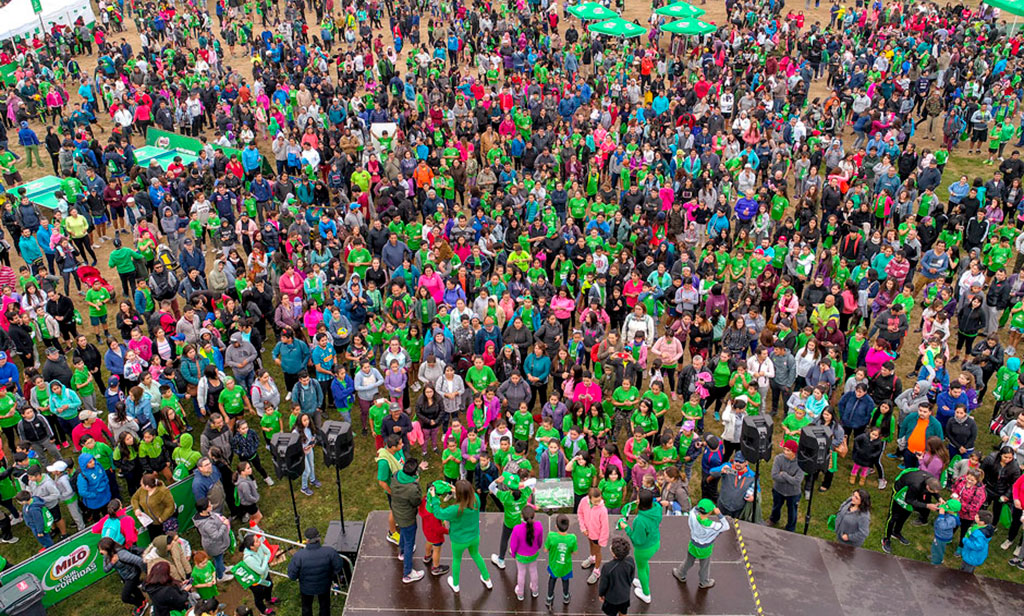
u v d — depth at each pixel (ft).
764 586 36.78
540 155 82.43
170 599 35.01
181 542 38.55
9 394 48.21
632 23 117.50
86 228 70.64
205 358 50.80
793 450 41.37
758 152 84.58
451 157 81.46
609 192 73.67
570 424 46.09
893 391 47.80
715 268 60.08
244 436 45.93
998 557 43.11
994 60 110.83
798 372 51.78
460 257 64.13
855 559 38.73
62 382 50.42
